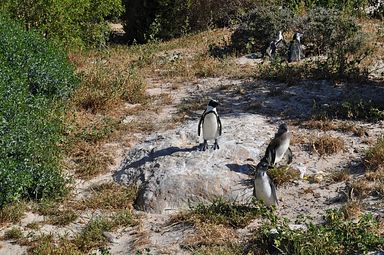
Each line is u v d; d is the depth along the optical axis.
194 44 19.33
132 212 8.23
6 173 7.97
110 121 11.14
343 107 10.95
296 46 15.34
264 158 8.05
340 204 7.83
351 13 21.08
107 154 9.84
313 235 6.62
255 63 15.65
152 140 10.07
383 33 17.73
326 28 15.52
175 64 15.71
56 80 11.94
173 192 8.31
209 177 8.38
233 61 15.79
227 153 8.99
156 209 8.20
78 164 9.58
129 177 9.00
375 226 6.93
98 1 19.53
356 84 12.91
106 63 15.98
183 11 24.34
